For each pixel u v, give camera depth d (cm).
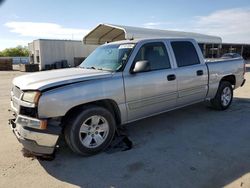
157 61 459
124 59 423
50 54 2642
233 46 4806
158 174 320
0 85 1302
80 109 363
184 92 502
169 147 404
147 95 435
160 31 2383
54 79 359
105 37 2458
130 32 1934
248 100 761
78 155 380
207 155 371
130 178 313
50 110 332
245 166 335
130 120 429
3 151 396
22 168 343
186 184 295
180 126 510
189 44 527
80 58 2780
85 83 362
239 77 662
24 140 341
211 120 547
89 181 310
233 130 482
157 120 551
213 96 592
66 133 362
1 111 664
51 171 336
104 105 405
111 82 387
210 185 292
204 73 541
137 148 403
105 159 367
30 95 335
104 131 393
